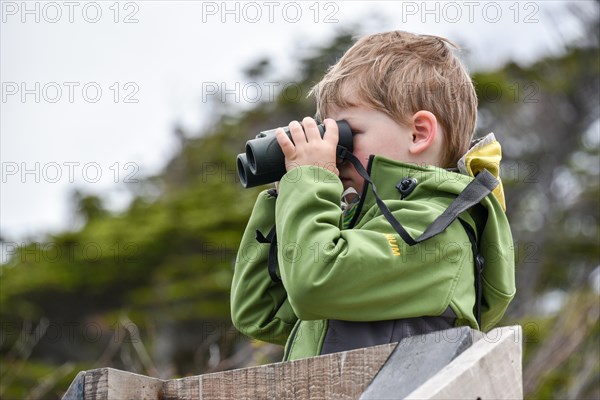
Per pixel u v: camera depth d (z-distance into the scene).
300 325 7.62
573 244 39.09
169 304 36.69
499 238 7.31
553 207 39.91
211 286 37.12
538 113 40.91
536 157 40.53
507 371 5.67
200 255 38.78
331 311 6.84
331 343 7.09
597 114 41.41
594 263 38.50
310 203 7.17
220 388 6.59
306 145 7.46
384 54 7.98
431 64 8.02
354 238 6.90
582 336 20.30
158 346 32.41
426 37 8.31
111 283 39.06
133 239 39.56
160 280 38.72
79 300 39.00
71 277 38.78
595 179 41.44
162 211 41.28
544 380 21.39
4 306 38.19
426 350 5.92
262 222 8.20
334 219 7.12
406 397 5.43
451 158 7.98
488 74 40.25
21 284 38.56
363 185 7.51
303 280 6.84
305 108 40.97
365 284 6.77
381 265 6.78
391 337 6.83
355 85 7.86
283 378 6.41
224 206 41.25
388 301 6.80
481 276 7.33
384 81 7.80
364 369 6.15
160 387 6.75
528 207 39.75
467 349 5.73
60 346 35.78
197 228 39.19
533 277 34.62
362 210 7.48
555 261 38.47
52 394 28.98
